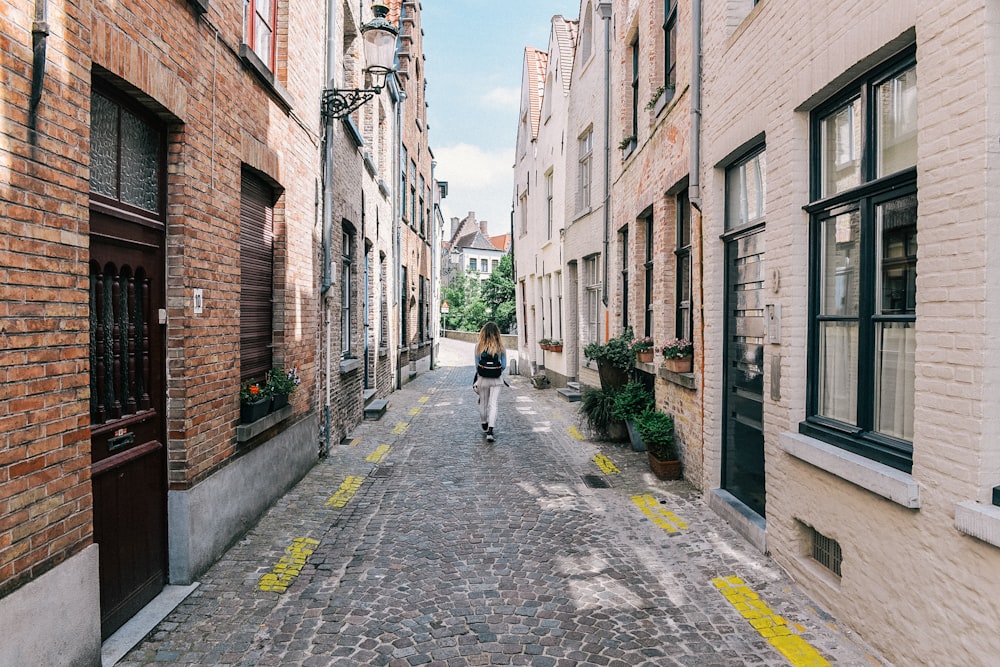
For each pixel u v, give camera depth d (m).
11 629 2.55
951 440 2.83
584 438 9.50
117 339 3.67
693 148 6.30
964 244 2.74
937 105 2.89
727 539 5.12
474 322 43.03
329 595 4.18
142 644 3.53
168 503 4.25
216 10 4.71
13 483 2.57
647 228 9.44
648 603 4.04
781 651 3.42
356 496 6.46
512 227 24.50
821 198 4.21
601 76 12.07
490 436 9.22
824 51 3.85
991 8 2.62
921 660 3.03
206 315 4.55
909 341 3.33
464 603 4.06
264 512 5.82
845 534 3.67
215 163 4.70
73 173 2.96
